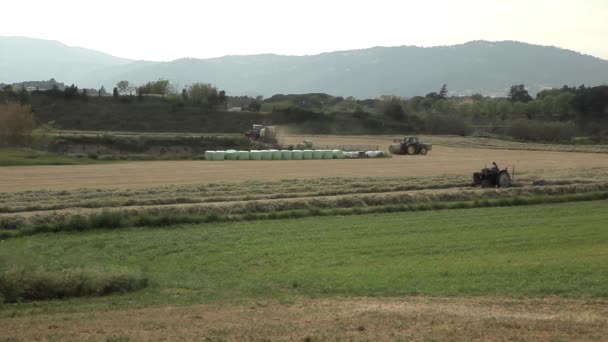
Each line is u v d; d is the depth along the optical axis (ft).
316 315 67.00
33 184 219.00
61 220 140.77
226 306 73.72
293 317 66.18
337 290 82.64
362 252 111.24
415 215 156.46
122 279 85.30
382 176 248.32
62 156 334.85
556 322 61.67
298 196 182.19
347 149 412.98
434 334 57.21
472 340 55.26
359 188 199.00
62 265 98.27
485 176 204.13
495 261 100.68
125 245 120.37
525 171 264.93
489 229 133.69
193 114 627.05
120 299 78.95
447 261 101.96
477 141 531.50
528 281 85.15
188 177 246.68
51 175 250.78
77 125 561.84
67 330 61.87
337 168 293.02
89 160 328.70
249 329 60.34
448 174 257.75
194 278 93.50
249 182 219.41
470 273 91.40
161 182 227.61
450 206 169.27
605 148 449.48
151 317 67.92
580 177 226.79
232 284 88.33
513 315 65.82
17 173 257.75
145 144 395.34
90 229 137.80
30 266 86.28
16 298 78.33
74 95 620.90
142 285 86.99
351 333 57.93
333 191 191.62
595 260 99.40
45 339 58.18
